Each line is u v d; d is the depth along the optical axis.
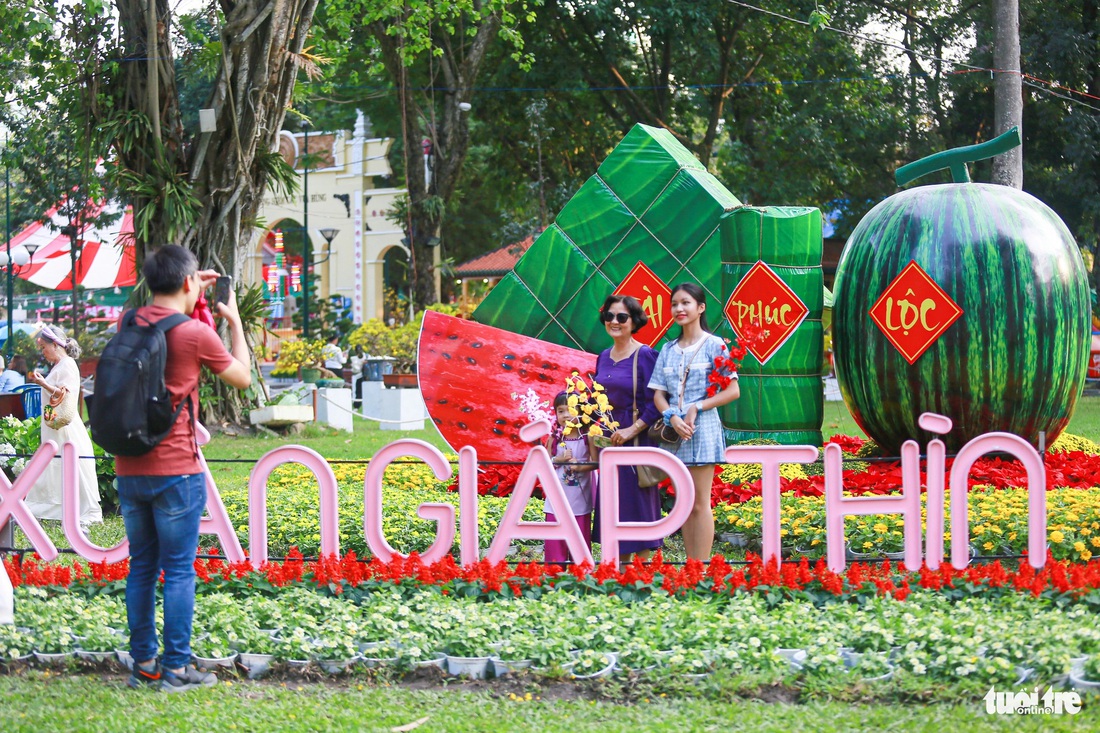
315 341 22.44
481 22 26.38
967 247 9.20
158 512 5.03
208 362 5.12
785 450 5.99
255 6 15.53
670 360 6.64
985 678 4.79
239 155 16.16
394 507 8.71
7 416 11.84
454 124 27.34
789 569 5.92
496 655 5.21
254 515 6.32
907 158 29.88
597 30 28.45
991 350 9.10
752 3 26.69
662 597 5.83
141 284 16.05
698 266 10.27
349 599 6.00
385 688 5.04
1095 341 28.17
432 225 27.88
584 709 4.69
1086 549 7.00
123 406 4.80
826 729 4.34
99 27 15.65
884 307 9.43
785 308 9.70
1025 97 27.86
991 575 5.89
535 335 10.75
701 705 4.68
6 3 14.94
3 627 5.55
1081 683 4.69
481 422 10.23
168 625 5.07
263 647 5.38
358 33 27.45
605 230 10.56
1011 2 15.32
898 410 9.55
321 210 44.91
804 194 27.67
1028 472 5.83
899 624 5.30
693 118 31.80
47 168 24.19
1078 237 30.00
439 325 10.35
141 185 15.85
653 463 5.97
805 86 28.52
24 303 36.62
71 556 7.93
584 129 30.97
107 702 4.86
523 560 7.86
